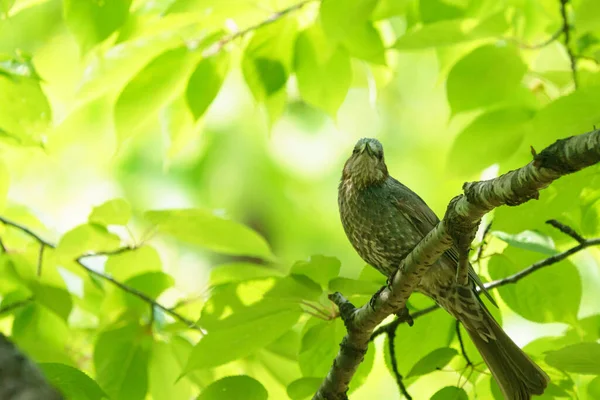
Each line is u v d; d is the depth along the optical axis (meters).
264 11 10.41
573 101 8.20
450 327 9.50
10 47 15.80
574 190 8.17
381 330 9.15
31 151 10.59
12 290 10.73
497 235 8.84
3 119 9.90
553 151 6.01
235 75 18.69
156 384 9.99
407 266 7.60
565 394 8.45
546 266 9.08
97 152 18.41
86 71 10.34
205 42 9.91
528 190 6.26
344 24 9.48
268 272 9.98
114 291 10.34
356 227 10.83
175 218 9.55
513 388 8.65
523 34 11.48
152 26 10.09
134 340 9.77
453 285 9.02
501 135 9.79
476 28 9.34
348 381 8.28
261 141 19.25
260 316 8.08
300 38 10.46
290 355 9.59
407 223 10.53
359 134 19.97
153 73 9.69
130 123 9.77
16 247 11.46
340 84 10.70
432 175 19.53
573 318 9.20
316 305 8.84
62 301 10.12
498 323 9.48
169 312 9.78
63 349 10.45
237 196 19.08
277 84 10.44
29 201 18.58
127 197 18.64
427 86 19.95
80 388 7.25
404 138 19.91
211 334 8.09
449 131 19.59
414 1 11.30
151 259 10.24
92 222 9.61
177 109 10.77
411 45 9.34
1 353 3.90
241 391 8.02
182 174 18.88
